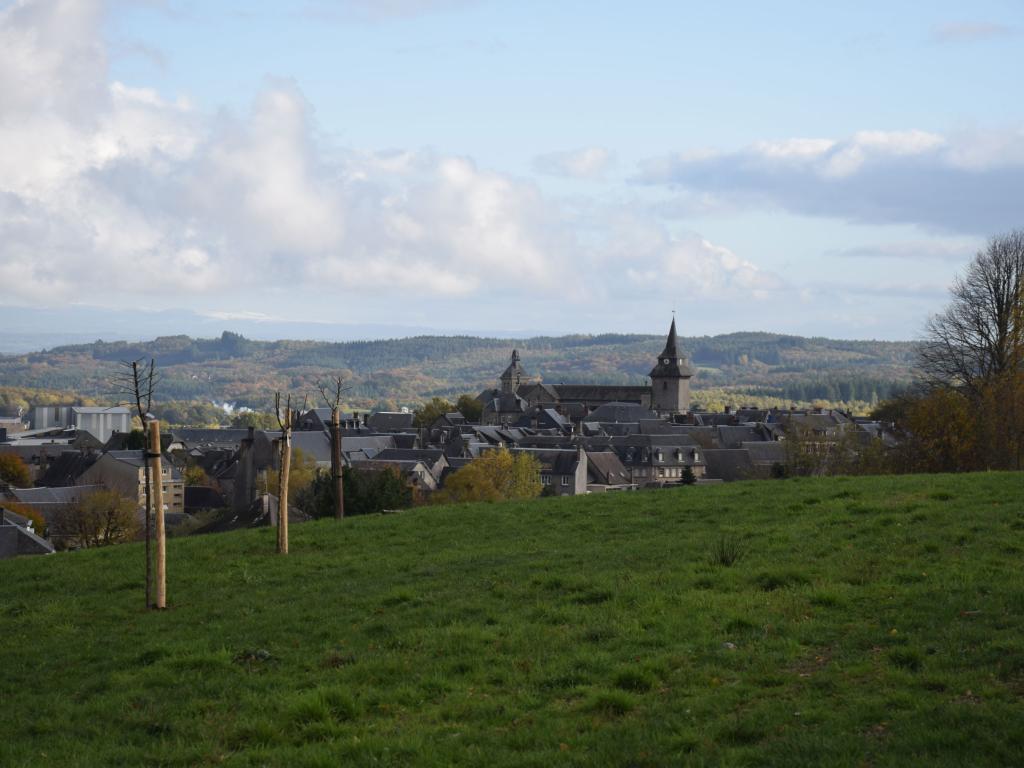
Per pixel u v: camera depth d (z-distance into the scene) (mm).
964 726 13375
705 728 14344
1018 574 20891
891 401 155000
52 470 151625
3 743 16078
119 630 23719
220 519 69750
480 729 15273
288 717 16125
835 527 28219
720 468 172625
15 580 32125
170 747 15352
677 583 22734
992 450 68000
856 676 15977
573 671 17344
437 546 31750
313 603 24484
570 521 34375
